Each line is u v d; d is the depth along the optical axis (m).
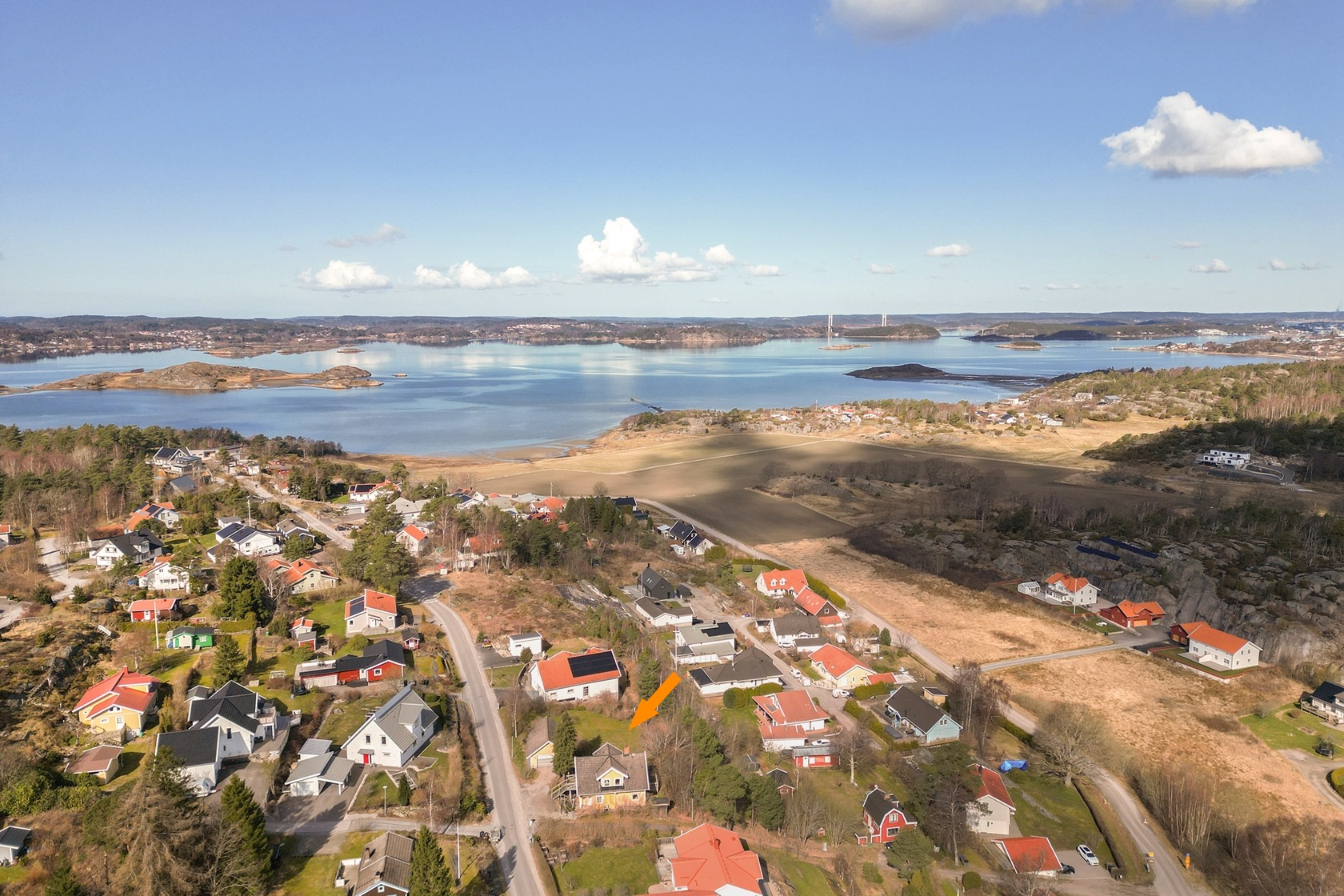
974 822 72.31
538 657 99.06
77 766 69.06
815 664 103.56
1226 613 120.00
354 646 98.19
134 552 124.00
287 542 138.38
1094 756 84.44
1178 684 103.25
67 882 52.44
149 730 77.25
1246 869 68.69
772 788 69.19
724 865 58.34
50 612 101.56
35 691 81.25
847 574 144.25
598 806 69.38
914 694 91.75
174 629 98.00
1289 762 86.38
